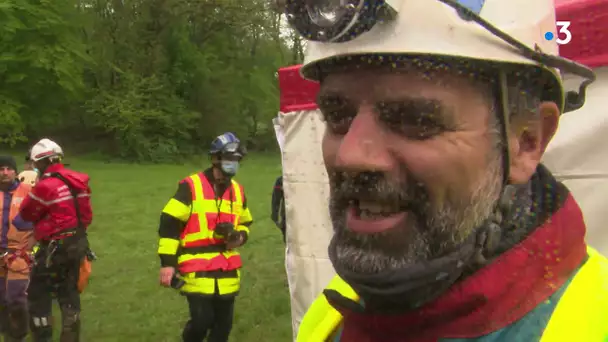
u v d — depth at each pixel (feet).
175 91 104.27
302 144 10.96
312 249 10.94
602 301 2.73
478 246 2.70
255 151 115.24
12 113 84.07
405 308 2.80
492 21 2.61
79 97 92.84
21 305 16.28
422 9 2.54
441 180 2.56
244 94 110.22
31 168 21.50
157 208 42.96
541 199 2.95
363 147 2.58
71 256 15.25
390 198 2.57
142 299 21.15
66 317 15.37
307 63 3.03
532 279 2.76
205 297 13.46
